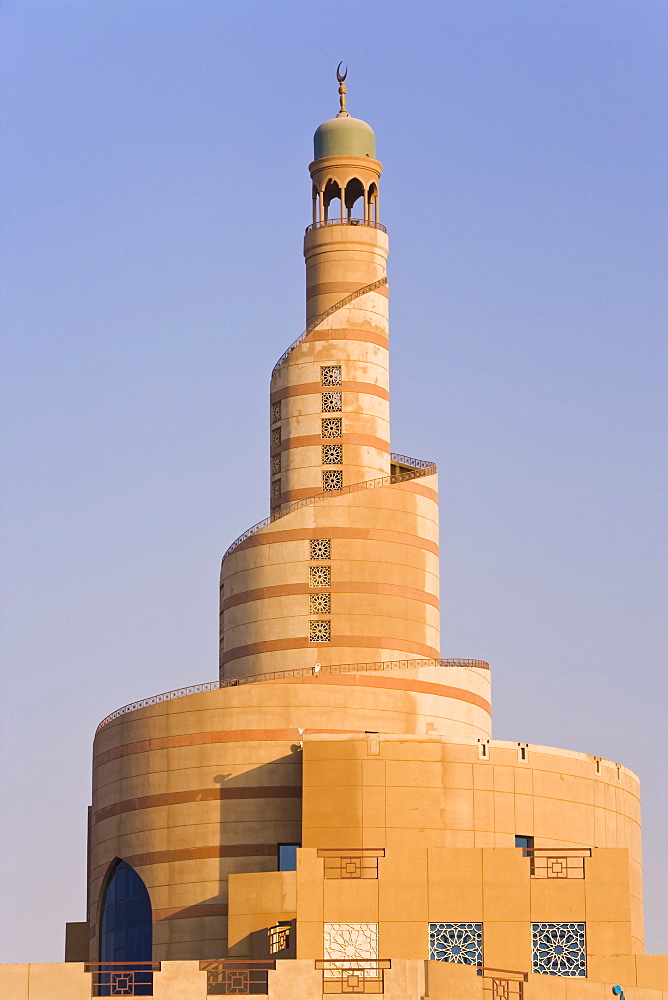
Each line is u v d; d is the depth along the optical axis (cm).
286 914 10744
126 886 11956
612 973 9831
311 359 13438
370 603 12731
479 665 12762
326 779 11044
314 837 10944
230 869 11538
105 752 12394
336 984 8950
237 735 11825
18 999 9062
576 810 11538
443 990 8994
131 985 9238
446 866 9950
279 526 12900
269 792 11675
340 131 13825
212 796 11712
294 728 11869
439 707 12325
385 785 11050
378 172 13875
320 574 12781
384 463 13388
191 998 8962
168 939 11531
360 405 13338
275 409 13550
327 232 13662
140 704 12194
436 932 9856
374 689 12125
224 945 11388
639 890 12125
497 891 9919
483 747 11281
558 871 10212
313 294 13650
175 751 11900
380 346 13550
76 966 9125
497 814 11194
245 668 12794
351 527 12838
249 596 12900
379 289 13638
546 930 9900
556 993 9394
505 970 9344
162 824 11800
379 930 9825
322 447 13275
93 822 12512
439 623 13162
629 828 12056
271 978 8931
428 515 13162
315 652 12631
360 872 10194
